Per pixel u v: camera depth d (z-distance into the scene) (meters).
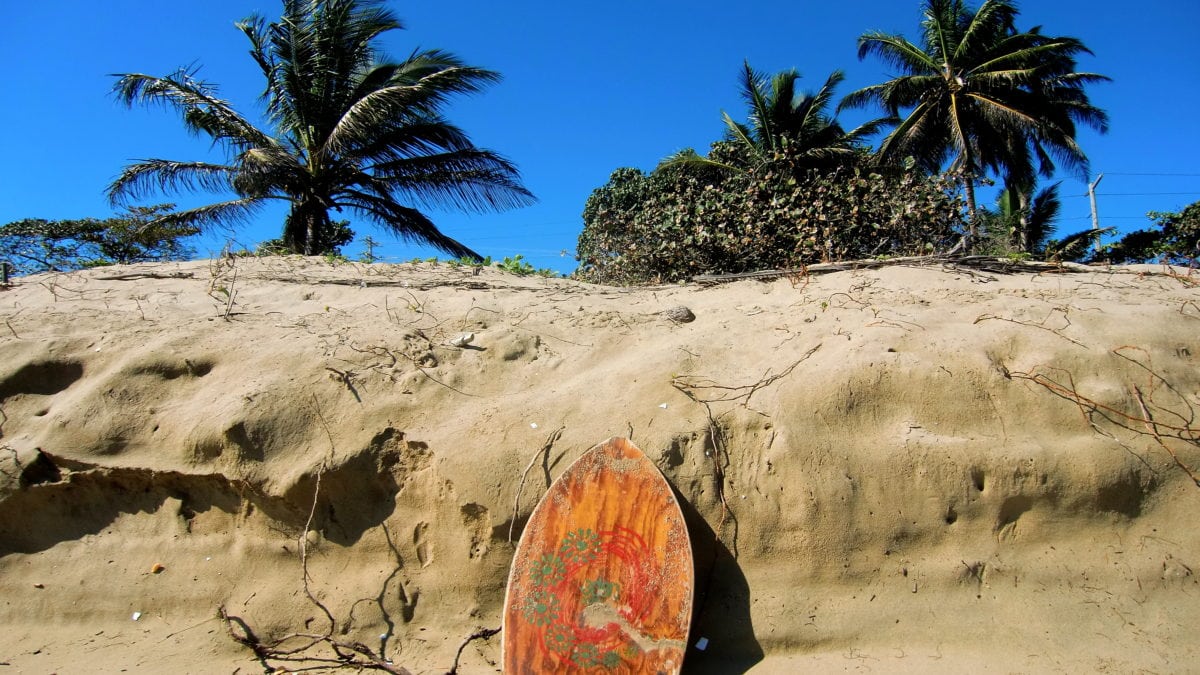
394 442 4.32
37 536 4.36
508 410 4.34
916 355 4.37
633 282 8.00
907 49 19.28
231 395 4.49
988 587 3.77
